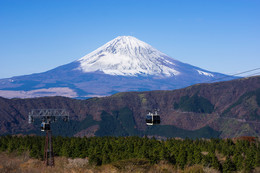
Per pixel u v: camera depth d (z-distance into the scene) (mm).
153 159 97312
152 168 69062
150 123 88500
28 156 122125
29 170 70375
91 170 69000
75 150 126750
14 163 83062
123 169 66562
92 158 96500
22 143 139500
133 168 67062
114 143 136125
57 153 137625
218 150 128875
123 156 112688
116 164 68812
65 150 128000
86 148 128750
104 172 66250
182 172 74875
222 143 143750
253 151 117938
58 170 72000
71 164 88062
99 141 147625
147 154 100312
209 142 159750
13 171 69875
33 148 123438
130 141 138375
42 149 132500
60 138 159250
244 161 103125
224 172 99062
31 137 167750
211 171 81750
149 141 139750
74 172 69375
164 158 97125
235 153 110312
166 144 135625
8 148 132500
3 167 73688
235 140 170375
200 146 137375
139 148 119375
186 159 96500
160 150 107125
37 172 68875
